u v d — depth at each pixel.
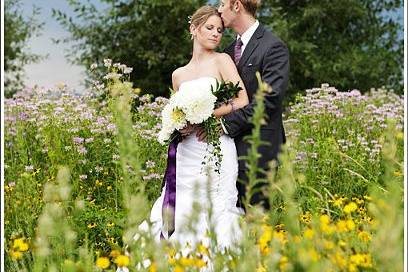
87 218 4.85
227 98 4.40
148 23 14.28
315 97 8.57
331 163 6.58
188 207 4.31
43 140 6.87
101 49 14.72
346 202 5.05
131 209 2.55
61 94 7.92
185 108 4.31
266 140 4.44
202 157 4.39
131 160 2.60
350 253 2.76
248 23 4.62
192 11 13.76
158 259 2.56
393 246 2.11
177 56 13.78
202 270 3.46
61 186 2.80
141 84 14.44
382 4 15.56
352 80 15.25
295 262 2.38
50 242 3.16
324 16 15.04
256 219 2.74
